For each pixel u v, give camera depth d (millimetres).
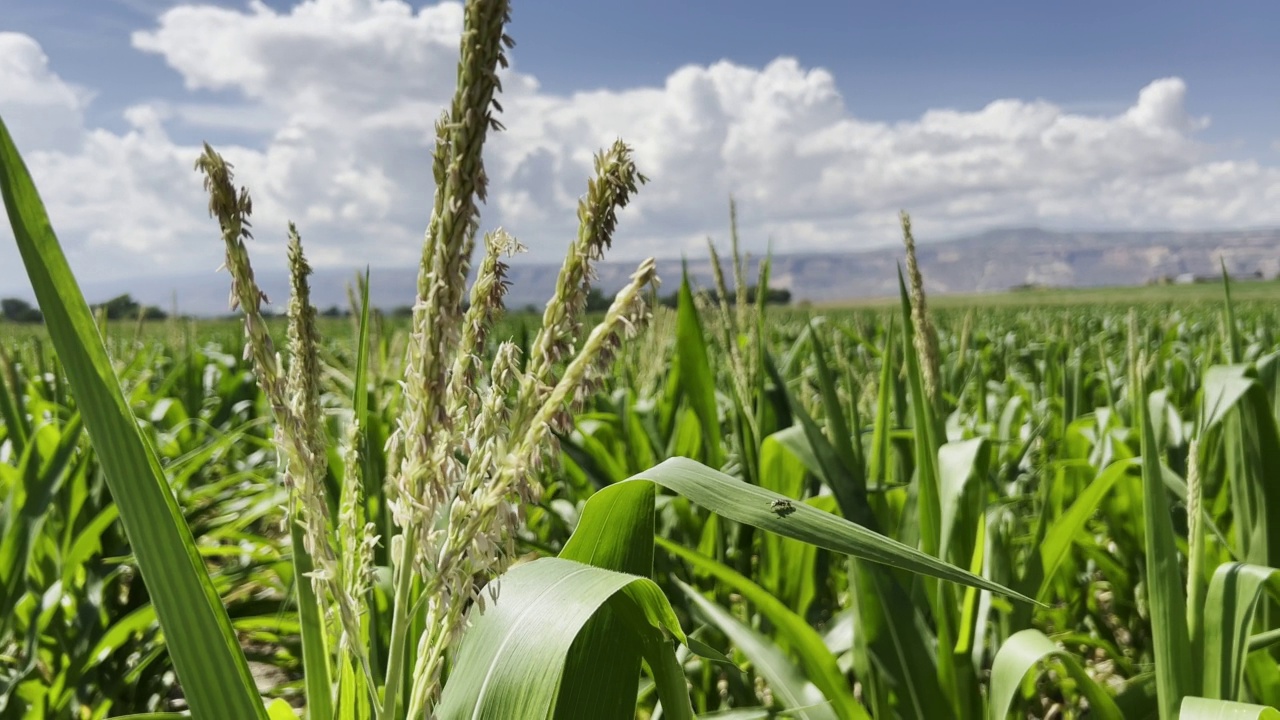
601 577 1135
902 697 2457
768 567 3531
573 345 909
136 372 9438
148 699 3662
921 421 2629
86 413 965
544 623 1104
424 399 867
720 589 3678
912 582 2902
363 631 1686
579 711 1362
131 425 989
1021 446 5262
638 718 3316
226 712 1032
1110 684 3781
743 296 4074
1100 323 19844
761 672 2338
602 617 1405
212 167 856
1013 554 3705
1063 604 4055
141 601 3857
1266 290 86312
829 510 3410
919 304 2658
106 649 3057
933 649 2451
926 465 2627
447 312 842
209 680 1027
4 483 3758
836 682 2273
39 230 942
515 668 1086
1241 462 3086
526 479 896
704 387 3740
